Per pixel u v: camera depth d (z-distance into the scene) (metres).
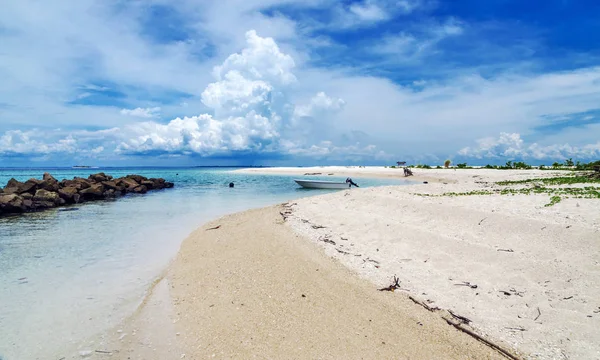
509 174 50.09
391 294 7.74
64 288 8.60
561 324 6.02
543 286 7.36
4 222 18.34
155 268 10.17
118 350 5.83
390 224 13.30
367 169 83.81
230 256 10.91
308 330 6.23
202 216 20.05
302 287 8.23
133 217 19.86
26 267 10.27
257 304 7.37
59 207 24.91
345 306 7.19
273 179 63.97
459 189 25.92
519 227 10.77
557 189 19.52
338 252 10.96
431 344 5.75
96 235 14.74
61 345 6.01
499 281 7.85
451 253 9.80
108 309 7.41
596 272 7.52
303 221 16.05
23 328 6.61
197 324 6.63
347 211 17.11
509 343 5.63
